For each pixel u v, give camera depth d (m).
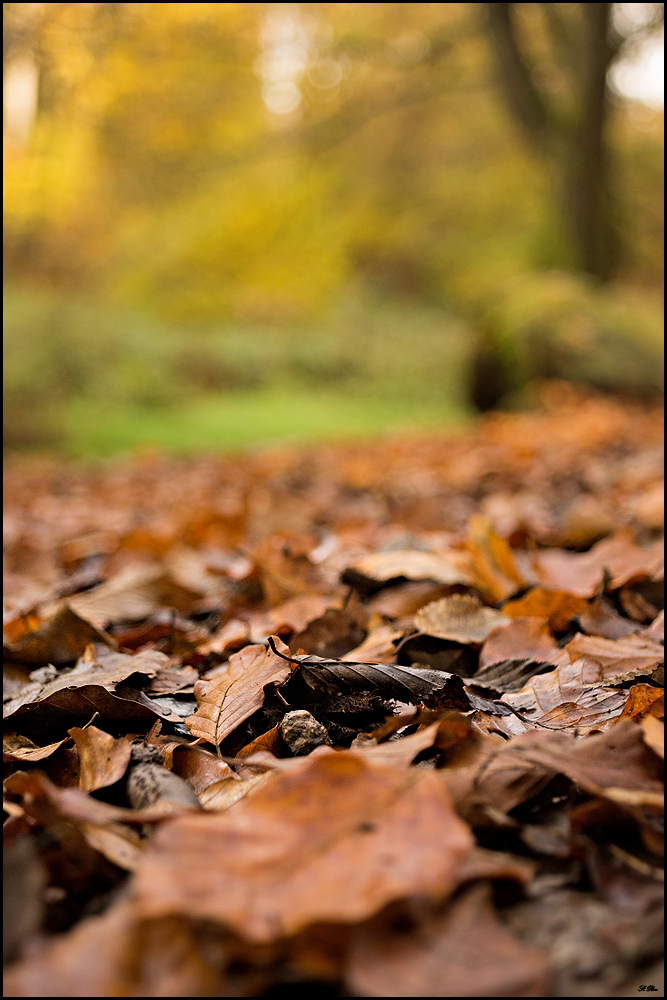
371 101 15.66
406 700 1.21
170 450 11.06
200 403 16.23
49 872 0.80
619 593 1.93
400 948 0.61
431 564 2.06
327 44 14.43
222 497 5.04
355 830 0.68
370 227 17.52
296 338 20.92
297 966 0.61
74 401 14.32
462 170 23.08
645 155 18.73
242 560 2.74
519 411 11.34
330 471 6.25
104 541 3.60
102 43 12.10
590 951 0.65
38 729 1.22
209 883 0.62
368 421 14.99
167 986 0.59
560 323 11.79
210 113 14.48
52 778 1.08
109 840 0.81
